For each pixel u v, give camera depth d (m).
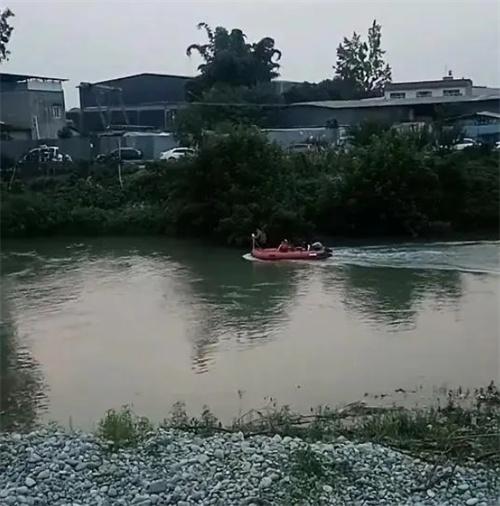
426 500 10.80
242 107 60.75
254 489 11.08
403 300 25.41
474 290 26.64
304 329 22.14
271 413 15.39
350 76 84.69
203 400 16.67
